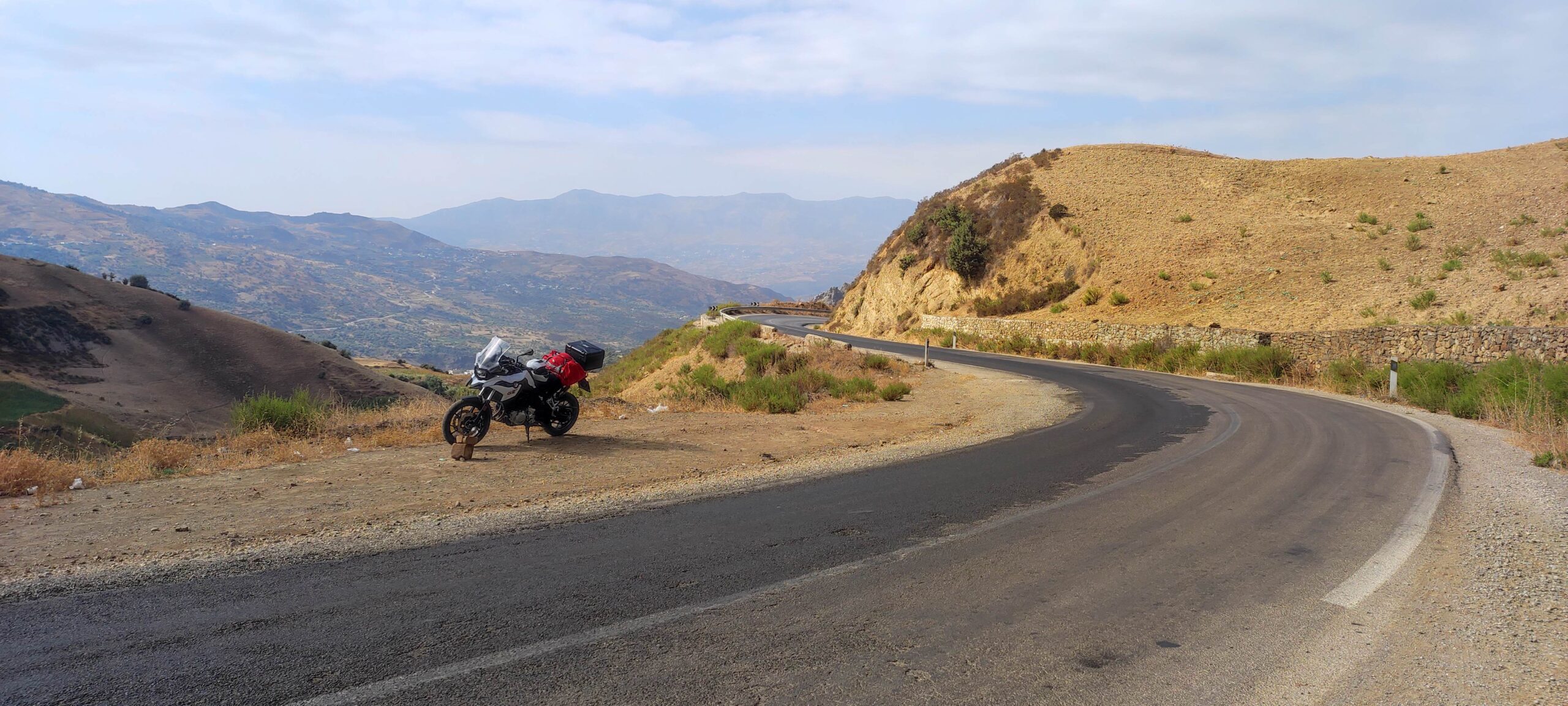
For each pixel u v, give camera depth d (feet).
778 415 51.44
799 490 26.11
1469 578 17.19
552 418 35.58
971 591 15.79
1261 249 132.26
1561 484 27.86
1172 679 11.84
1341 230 135.54
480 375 33.45
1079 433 42.24
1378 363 76.59
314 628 13.09
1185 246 140.46
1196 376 87.81
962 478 28.53
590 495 25.08
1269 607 15.19
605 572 16.55
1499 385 54.08
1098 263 144.25
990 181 203.82
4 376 346.54
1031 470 30.37
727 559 17.72
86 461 29.19
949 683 11.51
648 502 23.95
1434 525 22.11
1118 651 12.89
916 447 37.19
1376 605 15.34
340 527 20.30
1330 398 64.95
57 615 13.56
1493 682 11.89
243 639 12.57
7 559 16.96
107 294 474.49
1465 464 32.63
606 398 57.41
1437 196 144.25
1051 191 180.45
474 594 15.02
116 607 14.01
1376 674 12.17
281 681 11.05
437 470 28.71
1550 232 103.35
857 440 39.58
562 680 11.30
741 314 255.29
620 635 13.06
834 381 68.95
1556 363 57.88
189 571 16.20
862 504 23.84
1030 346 123.34
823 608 14.62
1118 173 190.49
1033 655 12.66
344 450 33.04
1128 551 18.97
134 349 427.74
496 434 37.63
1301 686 11.71
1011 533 20.57
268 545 18.38
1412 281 100.63
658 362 137.90
